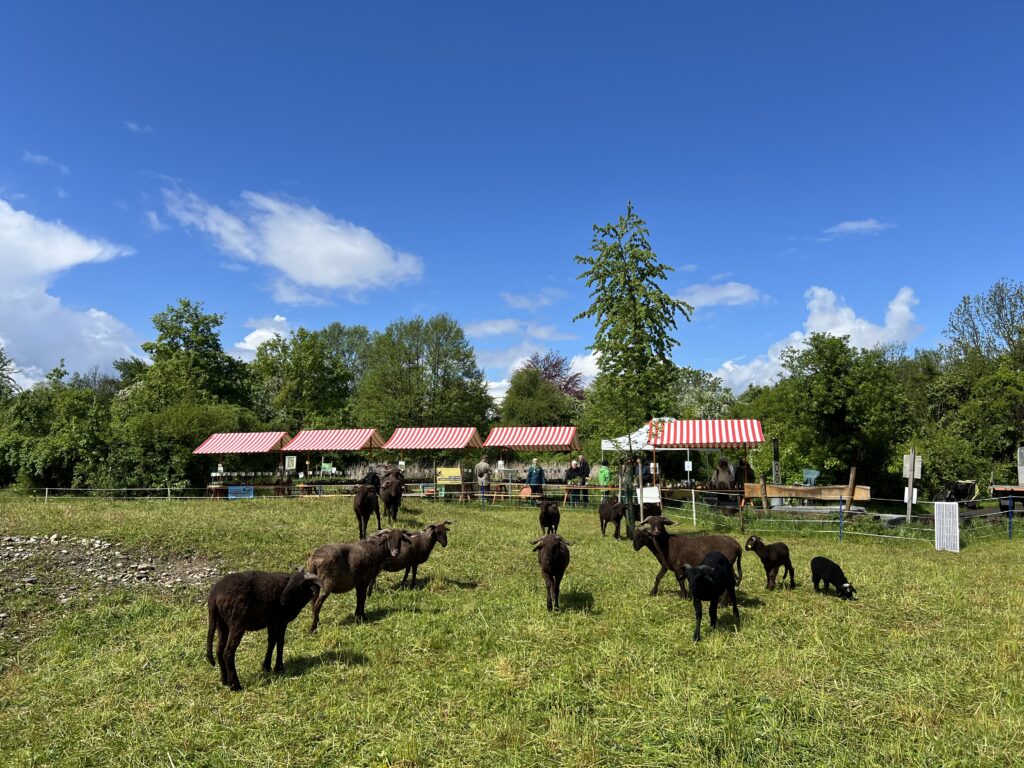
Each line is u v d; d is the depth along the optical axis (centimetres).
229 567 1207
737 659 728
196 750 546
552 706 612
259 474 3234
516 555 1388
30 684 693
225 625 668
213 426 3094
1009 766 498
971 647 770
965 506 2280
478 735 556
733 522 1952
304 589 695
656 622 878
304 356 5222
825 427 2562
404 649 775
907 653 746
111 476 2880
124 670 719
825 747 527
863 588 1095
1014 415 2844
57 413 3919
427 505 2362
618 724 573
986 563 1363
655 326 1870
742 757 514
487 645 788
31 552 1184
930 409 3584
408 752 522
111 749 546
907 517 1816
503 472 3481
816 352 2545
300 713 607
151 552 1263
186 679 691
